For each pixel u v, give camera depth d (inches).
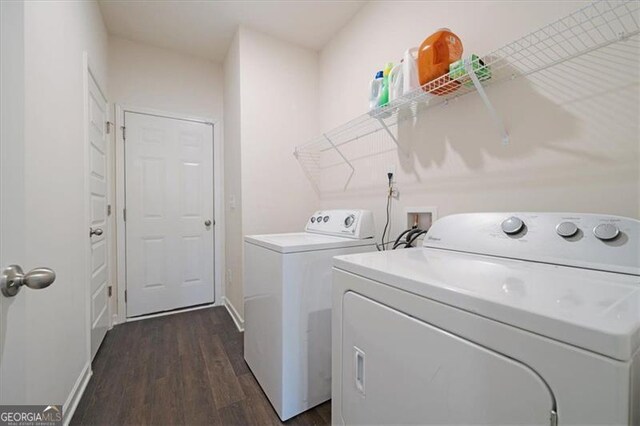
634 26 32.7
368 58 77.5
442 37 45.9
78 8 60.6
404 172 65.6
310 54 102.6
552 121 40.0
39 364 41.2
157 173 103.5
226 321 97.0
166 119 105.2
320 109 102.1
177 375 65.0
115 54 97.0
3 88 20.8
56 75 48.3
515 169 44.4
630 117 33.3
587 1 35.8
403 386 27.1
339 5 79.9
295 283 52.7
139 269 100.3
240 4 80.8
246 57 90.0
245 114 89.7
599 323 16.2
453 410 22.7
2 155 20.6
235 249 97.0
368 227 64.1
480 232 40.1
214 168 114.0
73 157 56.4
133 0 79.4
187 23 89.7
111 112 95.9
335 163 93.3
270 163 94.1
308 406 54.4
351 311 34.4
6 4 21.3
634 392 15.2
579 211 37.5
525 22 42.4
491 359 20.3
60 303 48.6
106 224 89.4
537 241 34.1
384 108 58.4
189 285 109.5
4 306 20.9
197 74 111.3
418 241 60.8
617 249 28.3
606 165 35.1
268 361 56.8
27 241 38.2
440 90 50.4
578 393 16.4
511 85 44.7
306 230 82.0
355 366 33.7
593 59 36.0
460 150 52.8
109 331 89.1
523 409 18.7
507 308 19.5
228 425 50.5
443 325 23.5
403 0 65.2
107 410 53.6
